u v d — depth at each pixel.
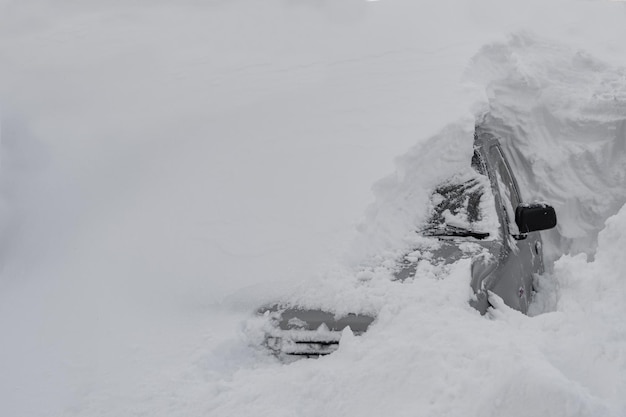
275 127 4.19
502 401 2.23
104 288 3.40
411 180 3.82
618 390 2.33
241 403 2.60
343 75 4.77
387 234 3.49
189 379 2.76
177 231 3.59
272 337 2.96
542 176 5.42
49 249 3.75
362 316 2.93
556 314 2.88
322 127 4.11
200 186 3.84
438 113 4.12
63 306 3.35
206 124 4.40
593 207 5.29
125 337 3.08
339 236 3.33
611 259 3.05
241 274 3.27
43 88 5.26
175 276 3.36
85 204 3.99
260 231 3.46
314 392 2.59
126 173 4.13
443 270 3.18
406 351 2.62
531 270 3.96
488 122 5.40
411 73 4.75
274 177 3.77
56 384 2.85
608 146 5.42
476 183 3.91
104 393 2.75
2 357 3.07
